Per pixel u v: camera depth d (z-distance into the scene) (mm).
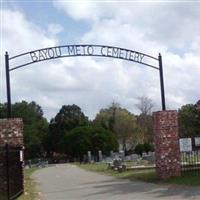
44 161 116875
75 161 116750
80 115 143875
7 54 25266
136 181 27141
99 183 27750
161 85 27156
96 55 26672
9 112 25406
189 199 17188
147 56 27234
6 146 18938
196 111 80250
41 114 157500
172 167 26297
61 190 24359
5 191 19688
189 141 27953
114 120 128125
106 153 117250
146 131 110938
